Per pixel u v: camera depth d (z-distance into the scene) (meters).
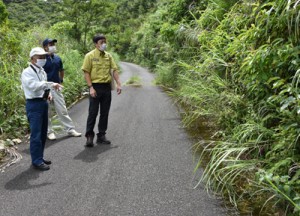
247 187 3.31
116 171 3.98
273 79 3.17
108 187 3.53
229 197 3.19
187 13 10.80
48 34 12.78
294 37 3.31
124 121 6.62
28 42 9.81
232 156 3.88
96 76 4.88
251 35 3.85
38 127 4.11
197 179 3.69
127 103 8.80
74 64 12.30
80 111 7.82
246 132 3.73
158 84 13.59
